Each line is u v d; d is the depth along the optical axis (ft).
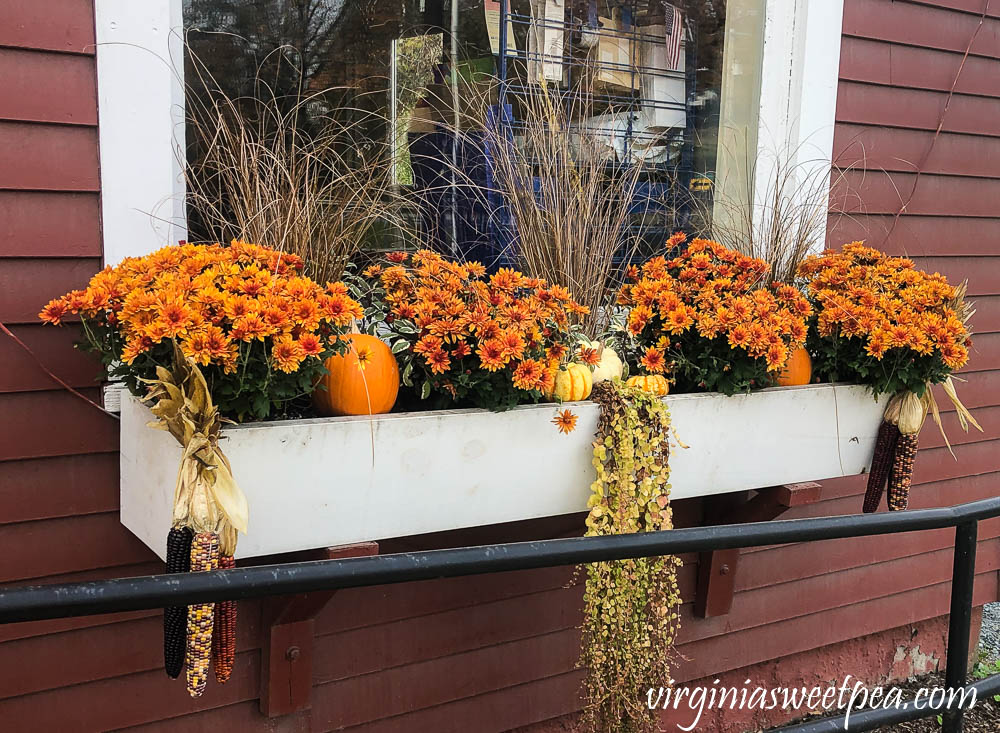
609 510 6.11
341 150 7.06
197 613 4.50
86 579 6.02
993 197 10.19
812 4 8.52
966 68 9.70
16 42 5.38
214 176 6.27
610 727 6.41
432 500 5.61
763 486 7.00
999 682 4.63
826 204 8.81
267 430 4.98
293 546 5.19
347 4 7.00
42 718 6.01
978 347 10.32
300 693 6.74
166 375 4.72
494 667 7.75
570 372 6.21
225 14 6.49
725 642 9.08
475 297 5.97
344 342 5.27
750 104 8.84
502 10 7.72
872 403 7.43
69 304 4.94
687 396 6.48
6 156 5.43
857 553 9.91
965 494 10.57
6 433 5.65
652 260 7.19
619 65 8.29
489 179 7.39
